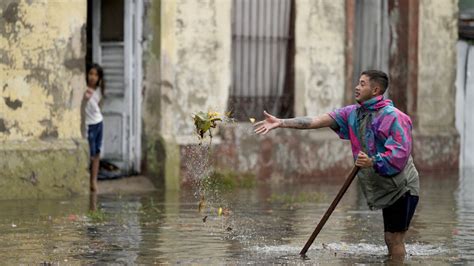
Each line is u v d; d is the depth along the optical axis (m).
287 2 36.34
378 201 19.20
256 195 31.28
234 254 19.70
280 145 35.62
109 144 33.19
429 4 40.97
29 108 28.41
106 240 21.30
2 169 27.84
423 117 41.12
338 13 37.59
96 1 33.28
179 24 32.59
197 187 32.75
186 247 20.53
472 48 43.03
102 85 31.06
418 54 40.72
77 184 29.27
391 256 19.70
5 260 18.75
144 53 32.66
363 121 19.08
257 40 35.66
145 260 18.89
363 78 19.06
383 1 40.19
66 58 28.98
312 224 24.47
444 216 26.45
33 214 25.19
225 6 33.75
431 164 41.28
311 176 36.84
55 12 28.72
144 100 32.66
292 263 18.73
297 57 36.41
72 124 29.20
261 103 35.88
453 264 18.94
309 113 36.91
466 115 43.06
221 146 33.75
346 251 20.31
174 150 32.25
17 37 28.11
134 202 28.34
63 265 18.28
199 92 33.19
